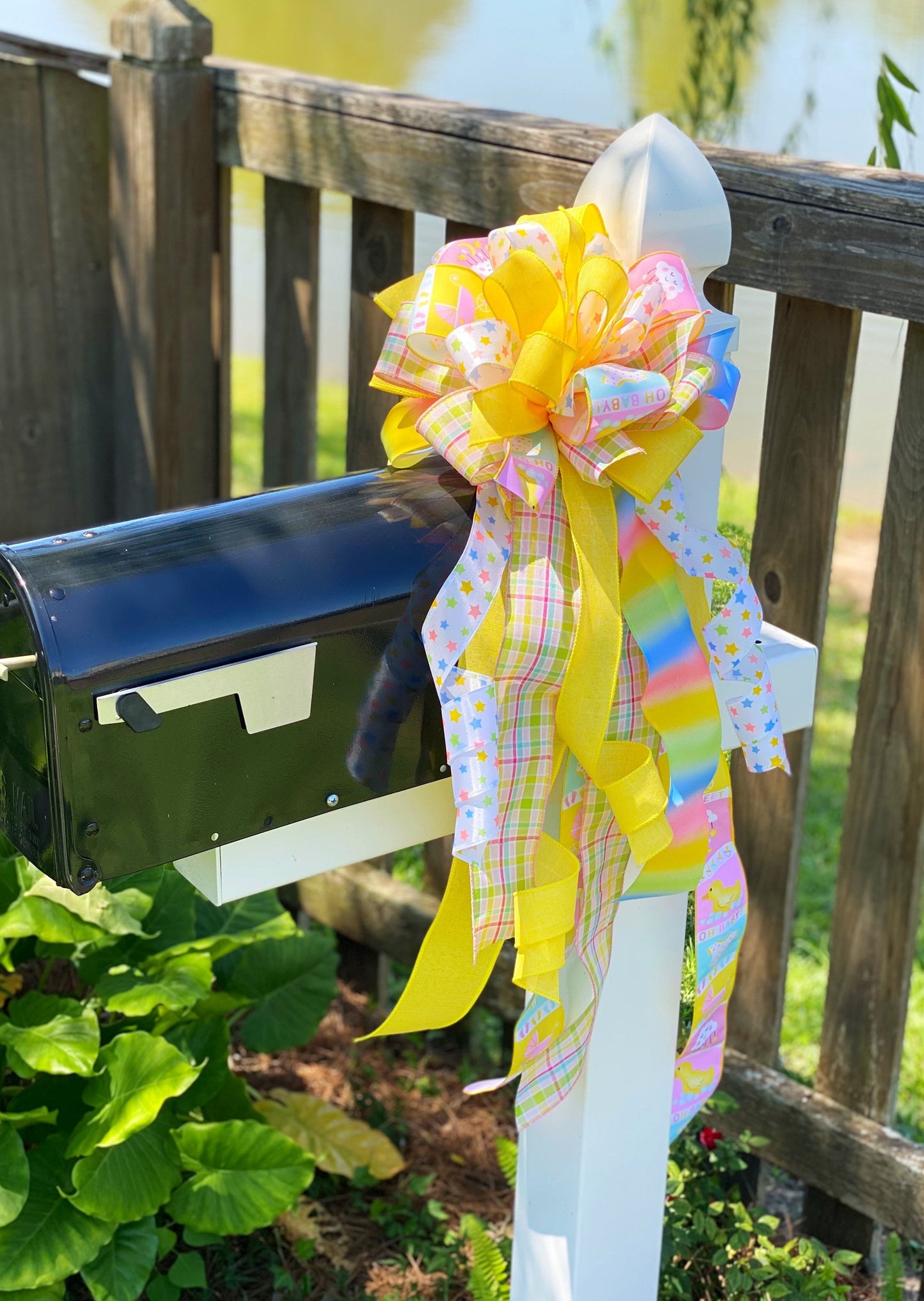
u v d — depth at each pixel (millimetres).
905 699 1669
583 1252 1399
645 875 1178
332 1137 2027
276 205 2213
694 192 1098
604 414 973
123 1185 1607
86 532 1015
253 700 991
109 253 2555
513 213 1825
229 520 1049
